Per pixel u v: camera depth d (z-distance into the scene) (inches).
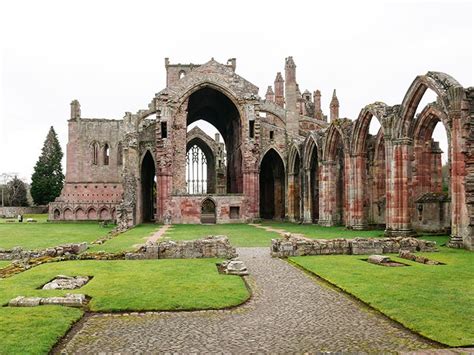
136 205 1771.7
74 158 2667.3
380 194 1444.4
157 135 1887.3
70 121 2679.6
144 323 361.1
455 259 676.1
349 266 613.3
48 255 735.1
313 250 747.4
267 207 2358.5
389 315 368.8
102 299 426.0
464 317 358.9
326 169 1571.1
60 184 3580.2
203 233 1258.0
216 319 371.6
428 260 644.1
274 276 557.3
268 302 426.3
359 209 1330.0
